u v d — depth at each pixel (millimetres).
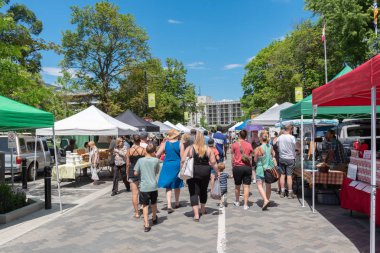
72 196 11062
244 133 8336
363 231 6289
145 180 6688
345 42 22891
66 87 35375
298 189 10703
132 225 7039
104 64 39719
